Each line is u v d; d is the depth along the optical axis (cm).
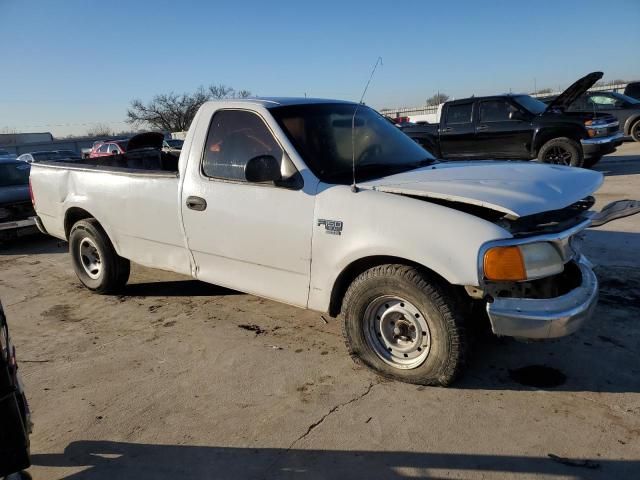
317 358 385
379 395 329
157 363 392
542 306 296
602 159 1475
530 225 305
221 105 413
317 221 347
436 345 318
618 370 342
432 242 302
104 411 331
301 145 370
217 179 405
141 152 654
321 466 270
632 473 251
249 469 271
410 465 267
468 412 306
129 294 555
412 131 1260
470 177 344
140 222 471
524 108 1127
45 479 273
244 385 352
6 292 600
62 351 423
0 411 201
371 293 334
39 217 603
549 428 288
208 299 525
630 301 447
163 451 289
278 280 382
